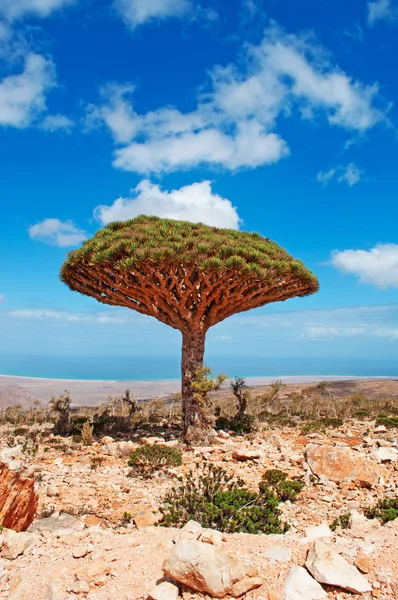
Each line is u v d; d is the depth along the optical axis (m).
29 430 18.30
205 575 3.88
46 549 5.44
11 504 6.58
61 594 4.03
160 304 16.53
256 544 4.83
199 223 17.34
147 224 16.27
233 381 19.38
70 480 10.52
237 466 11.52
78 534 6.14
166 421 21.53
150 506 8.55
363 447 13.05
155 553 4.91
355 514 6.80
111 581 4.33
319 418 20.27
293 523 7.20
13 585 4.50
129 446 14.23
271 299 17.45
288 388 39.03
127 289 16.11
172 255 14.03
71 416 22.02
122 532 6.56
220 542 4.82
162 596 3.81
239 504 7.16
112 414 22.08
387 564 4.06
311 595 3.70
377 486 9.33
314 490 9.27
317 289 18.20
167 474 10.95
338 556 4.03
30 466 11.73
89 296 18.34
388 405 23.73
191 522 5.31
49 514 7.94
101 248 15.05
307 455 10.78
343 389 37.53
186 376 16.59
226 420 18.53
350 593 3.74
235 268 14.26
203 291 15.44
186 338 16.98
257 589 3.91
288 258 16.94
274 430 17.42
